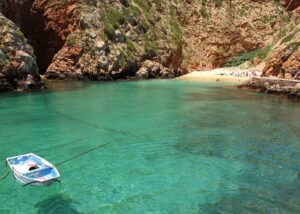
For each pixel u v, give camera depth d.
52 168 18.14
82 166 22.62
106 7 75.50
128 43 75.06
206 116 36.16
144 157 24.42
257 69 82.31
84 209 17.44
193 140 28.19
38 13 72.81
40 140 27.30
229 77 78.00
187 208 17.72
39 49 74.50
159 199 18.55
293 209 17.80
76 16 71.50
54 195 18.77
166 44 82.12
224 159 24.30
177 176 21.39
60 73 69.25
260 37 94.81
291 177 21.48
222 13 94.00
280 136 29.39
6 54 48.78
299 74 54.53
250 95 51.16
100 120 33.66
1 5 65.44
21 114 35.12
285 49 60.50
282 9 99.62
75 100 43.56
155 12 86.38
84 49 69.88
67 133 29.25
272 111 39.00
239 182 20.70
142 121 33.69
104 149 25.81
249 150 26.00
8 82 48.19
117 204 17.97
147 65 75.88
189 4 94.00
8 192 18.97
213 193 19.31
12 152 24.58
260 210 17.64
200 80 73.31
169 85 63.09
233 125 32.69
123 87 58.44
